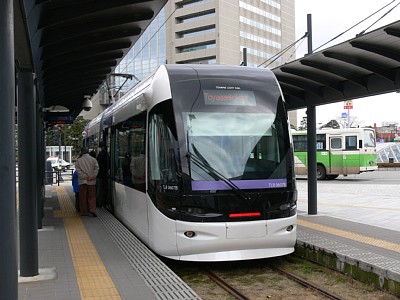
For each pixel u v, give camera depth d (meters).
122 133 11.17
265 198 7.70
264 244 7.64
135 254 7.66
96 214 12.60
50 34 7.79
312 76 10.66
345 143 30.14
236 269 8.22
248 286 7.20
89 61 11.05
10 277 3.39
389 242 8.66
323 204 15.98
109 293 5.61
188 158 7.54
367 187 24.11
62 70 10.93
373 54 8.80
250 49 93.38
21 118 6.45
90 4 7.12
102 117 15.81
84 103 17.56
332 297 6.45
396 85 9.18
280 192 7.84
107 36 9.09
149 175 8.21
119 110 11.93
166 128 7.83
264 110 8.23
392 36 7.85
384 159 48.41
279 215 7.77
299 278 7.39
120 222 11.23
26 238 6.42
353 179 31.55
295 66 10.33
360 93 10.20
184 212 7.40
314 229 10.18
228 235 7.40
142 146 8.78
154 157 8.09
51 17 6.88
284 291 6.91
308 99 12.05
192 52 89.25
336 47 8.73
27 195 6.42
